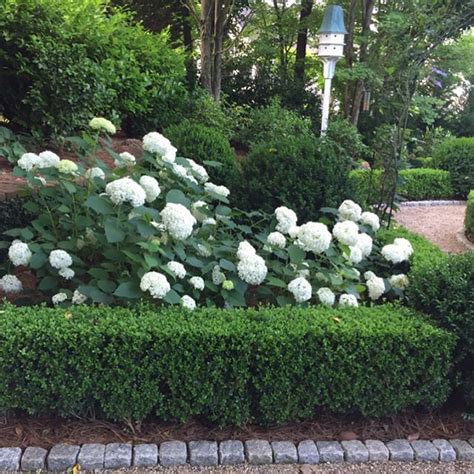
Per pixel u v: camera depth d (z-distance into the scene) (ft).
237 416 7.61
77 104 15.52
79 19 17.57
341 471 7.29
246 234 11.25
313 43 39.19
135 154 16.71
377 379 7.87
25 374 7.16
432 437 8.03
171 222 8.24
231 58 34.55
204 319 7.71
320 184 11.97
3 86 15.75
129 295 7.94
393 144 13.94
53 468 6.98
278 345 7.47
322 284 9.53
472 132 36.58
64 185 8.84
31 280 10.41
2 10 14.98
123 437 7.49
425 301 8.52
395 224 14.78
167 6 35.91
